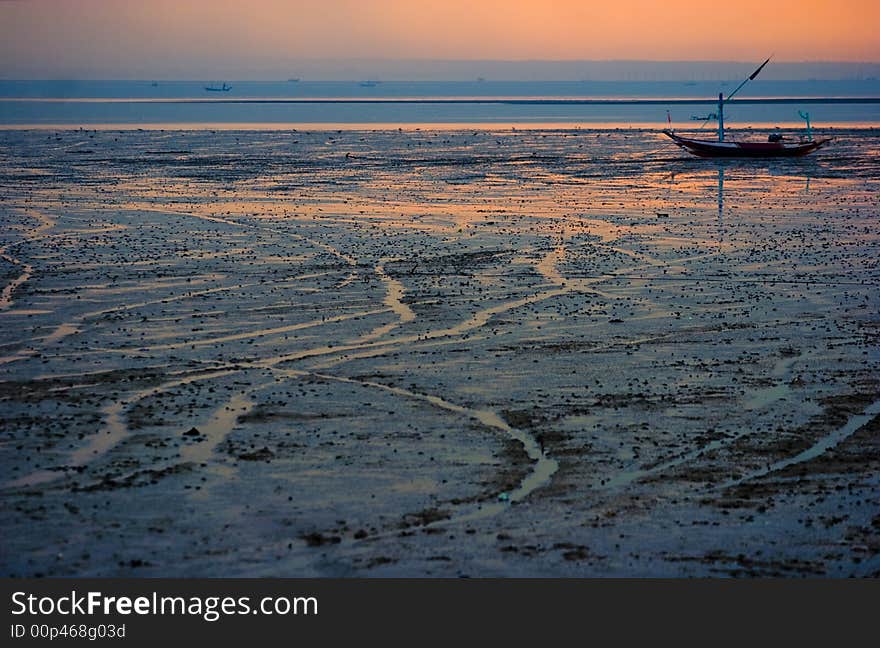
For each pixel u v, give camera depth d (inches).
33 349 1425.9
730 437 1092.5
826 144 5088.6
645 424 1128.8
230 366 1349.7
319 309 1659.7
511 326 1557.6
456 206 2886.3
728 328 1547.7
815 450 1056.2
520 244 2268.7
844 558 815.1
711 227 2493.8
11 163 4151.1
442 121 7726.4
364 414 1159.0
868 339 1482.5
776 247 2210.9
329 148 4960.6
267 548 826.8
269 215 2696.9
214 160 4313.5
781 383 1278.3
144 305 1680.6
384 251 2176.4
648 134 5949.8
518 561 807.7
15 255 2121.1
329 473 983.6
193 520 877.2
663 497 934.4
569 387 1261.1
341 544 835.4
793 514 898.7
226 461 1012.5
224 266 2001.7
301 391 1243.2
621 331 1530.5
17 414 1150.3
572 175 3750.0
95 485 948.6
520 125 7062.0
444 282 1866.4
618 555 818.2
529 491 945.5
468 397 1221.1
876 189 3223.4
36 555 812.0
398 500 922.7
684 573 789.9
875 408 1182.9
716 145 4466.0
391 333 1517.0
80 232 2416.3
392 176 3698.3
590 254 2146.9
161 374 1311.5
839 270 1964.8
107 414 1154.7
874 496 936.9
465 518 885.8
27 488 940.0
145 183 3449.8
